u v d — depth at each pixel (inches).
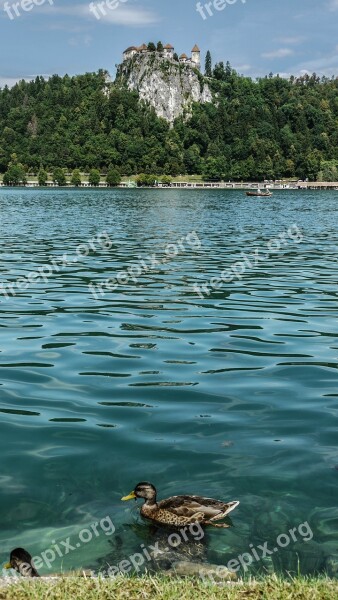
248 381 687.7
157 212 4375.0
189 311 1043.9
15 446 520.4
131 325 941.2
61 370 724.0
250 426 563.8
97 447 520.1
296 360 767.7
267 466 487.5
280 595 313.1
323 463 492.7
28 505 432.8
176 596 311.7
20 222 3245.6
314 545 391.9
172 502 422.6
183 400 629.3
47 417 583.5
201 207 5201.8
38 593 315.6
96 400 628.7
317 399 632.4
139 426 563.5
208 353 794.2
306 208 5147.6
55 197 7519.7
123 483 464.1
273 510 428.8
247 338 869.2
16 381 684.7
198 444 526.0
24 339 858.8
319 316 1013.2
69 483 462.9
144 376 703.1
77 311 1038.4
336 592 317.7
